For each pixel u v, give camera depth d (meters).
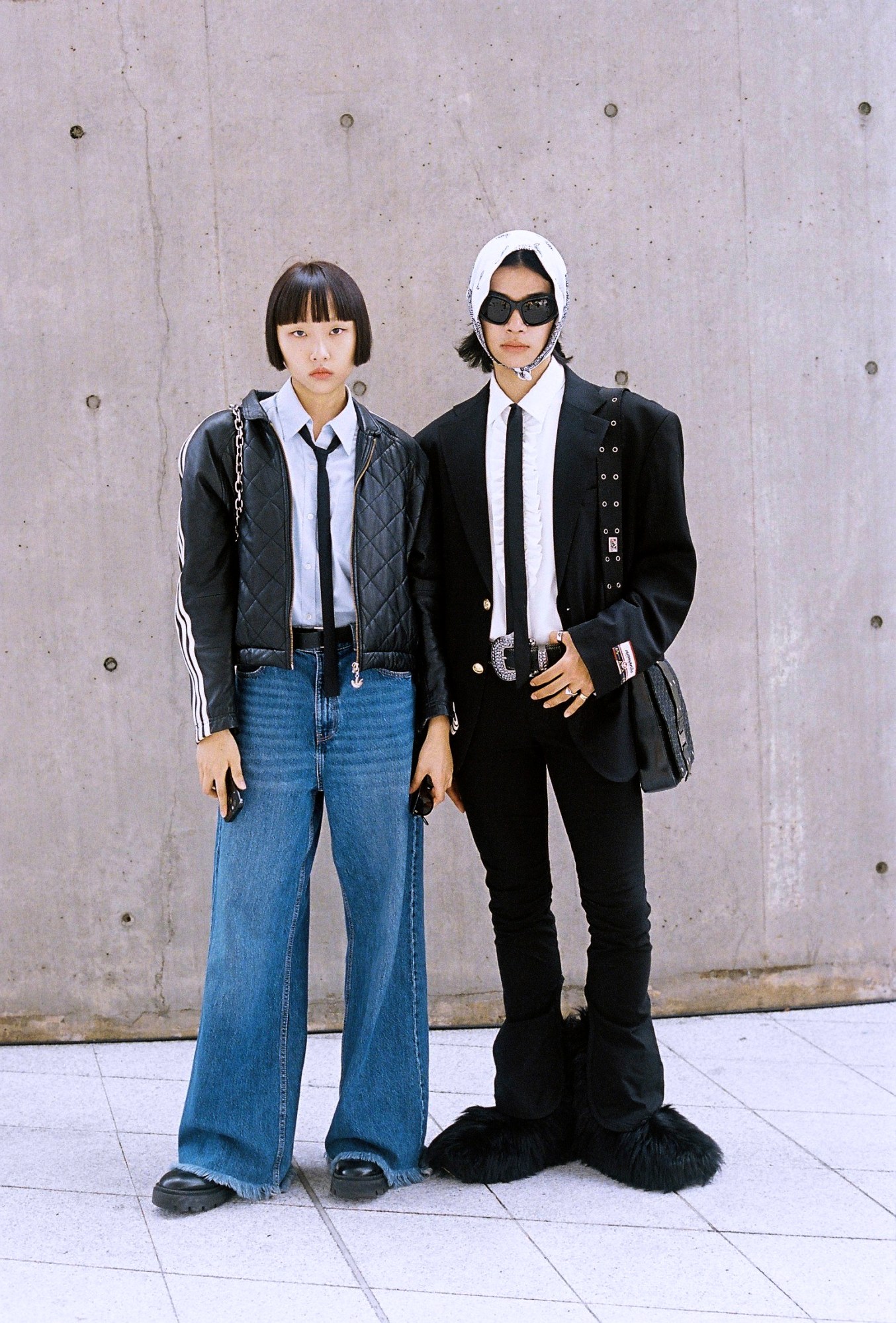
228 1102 2.39
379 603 2.37
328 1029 3.41
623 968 2.47
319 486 2.34
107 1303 2.00
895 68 3.39
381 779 2.39
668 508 2.41
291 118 3.26
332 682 2.35
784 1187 2.43
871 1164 2.52
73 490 3.29
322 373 2.28
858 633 3.48
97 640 3.31
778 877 3.49
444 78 3.27
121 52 3.22
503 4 3.26
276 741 2.35
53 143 3.23
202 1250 2.19
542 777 2.53
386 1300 2.02
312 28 3.24
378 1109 2.46
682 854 3.45
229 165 3.26
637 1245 2.20
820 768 3.49
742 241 3.37
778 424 3.41
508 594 2.38
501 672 2.40
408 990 2.50
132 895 3.35
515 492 2.38
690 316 3.36
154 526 3.30
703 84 3.33
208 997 2.42
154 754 3.34
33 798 3.33
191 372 3.29
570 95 3.29
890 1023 3.39
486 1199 2.40
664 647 2.41
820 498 3.44
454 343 3.32
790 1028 3.36
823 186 3.39
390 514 2.39
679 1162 2.40
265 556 2.33
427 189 3.29
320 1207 2.37
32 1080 3.07
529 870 2.53
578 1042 2.61
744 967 3.49
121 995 3.37
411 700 2.46
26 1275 2.10
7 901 3.34
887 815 3.51
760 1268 2.11
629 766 2.39
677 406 3.38
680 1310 1.98
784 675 3.46
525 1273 2.11
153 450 3.29
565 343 3.34
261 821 2.36
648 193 3.33
